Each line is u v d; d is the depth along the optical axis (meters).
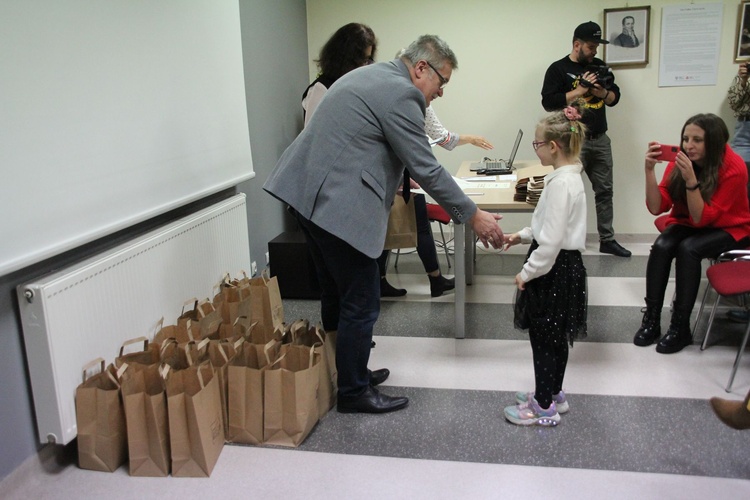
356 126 2.03
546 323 2.12
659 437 2.13
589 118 4.26
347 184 2.04
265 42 3.84
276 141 4.09
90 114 2.00
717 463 1.98
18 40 1.69
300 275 3.62
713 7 4.33
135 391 2.01
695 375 2.58
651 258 2.87
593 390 2.47
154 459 1.97
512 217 4.97
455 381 2.58
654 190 2.92
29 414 1.92
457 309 2.98
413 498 1.85
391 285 3.88
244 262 3.25
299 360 2.22
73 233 1.94
